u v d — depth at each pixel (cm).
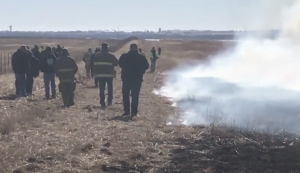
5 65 3897
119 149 1038
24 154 953
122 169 898
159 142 1116
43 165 896
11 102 1711
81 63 4006
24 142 1059
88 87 2280
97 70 1678
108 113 1528
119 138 1138
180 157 985
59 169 877
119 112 1559
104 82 1681
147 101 1836
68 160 935
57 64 1709
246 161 955
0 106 1600
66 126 1280
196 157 986
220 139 1148
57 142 1074
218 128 1234
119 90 2203
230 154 1008
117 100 1864
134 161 950
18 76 1938
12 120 1247
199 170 895
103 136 1157
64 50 1717
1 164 880
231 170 896
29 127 1247
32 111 1435
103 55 1681
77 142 1072
